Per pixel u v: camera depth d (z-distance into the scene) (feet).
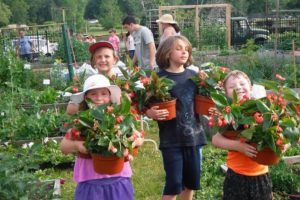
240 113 11.13
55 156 20.90
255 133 11.03
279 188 16.51
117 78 14.29
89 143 10.80
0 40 41.93
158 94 13.66
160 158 21.74
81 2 187.73
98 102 12.09
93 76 12.20
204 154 20.61
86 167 11.87
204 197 16.30
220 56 47.26
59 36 63.10
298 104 11.35
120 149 10.66
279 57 39.11
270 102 11.15
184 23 77.66
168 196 14.03
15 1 164.76
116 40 63.57
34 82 40.42
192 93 14.14
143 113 14.06
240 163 12.20
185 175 14.19
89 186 11.80
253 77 36.04
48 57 62.59
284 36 58.54
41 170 20.30
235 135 11.69
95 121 10.70
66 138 11.40
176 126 13.87
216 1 102.32
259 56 40.83
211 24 73.05
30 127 23.85
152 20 84.38
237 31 74.79
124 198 11.94
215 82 13.92
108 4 158.71
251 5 122.31
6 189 12.78
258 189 12.19
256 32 74.49
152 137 25.40
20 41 59.88
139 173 19.85
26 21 167.02
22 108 27.48
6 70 37.70
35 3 170.71
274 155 11.25
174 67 14.42
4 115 24.81
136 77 14.30
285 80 12.26
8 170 12.98
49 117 24.41
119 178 11.93
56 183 17.76
